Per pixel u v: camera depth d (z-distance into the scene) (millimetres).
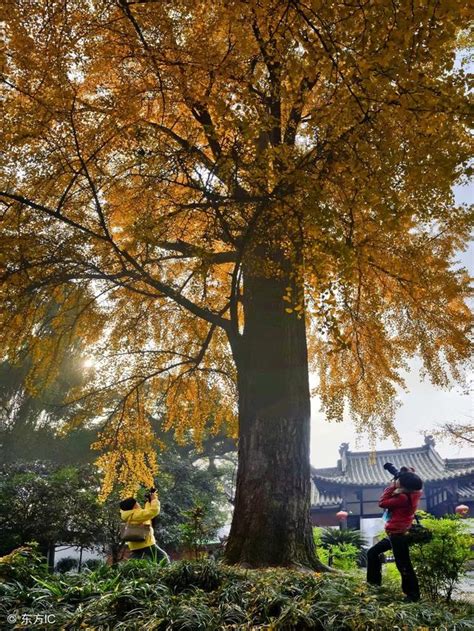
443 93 4715
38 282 8695
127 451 12406
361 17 4852
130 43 6453
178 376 12656
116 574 6117
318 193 5672
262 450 8281
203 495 22844
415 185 5457
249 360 8883
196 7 5973
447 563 7539
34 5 5832
